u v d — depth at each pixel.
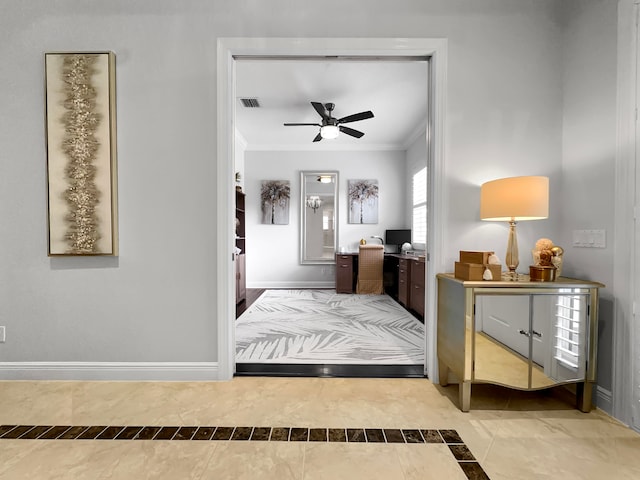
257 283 6.18
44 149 2.10
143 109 2.11
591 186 1.90
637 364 1.62
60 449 1.45
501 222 2.15
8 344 2.13
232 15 2.12
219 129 2.11
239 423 1.66
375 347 2.82
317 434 1.57
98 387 2.04
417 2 2.12
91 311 2.14
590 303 1.74
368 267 5.43
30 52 2.09
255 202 6.18
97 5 2.10
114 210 2.09
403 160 6.12
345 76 3.47
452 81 2.14
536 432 1.60
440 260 2.15
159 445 1.48
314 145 6.07
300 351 2.71
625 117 1.69
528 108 2.15
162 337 2.15
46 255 2.12
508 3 2.13
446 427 1.63
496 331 1.75
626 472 1.32
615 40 1.75
